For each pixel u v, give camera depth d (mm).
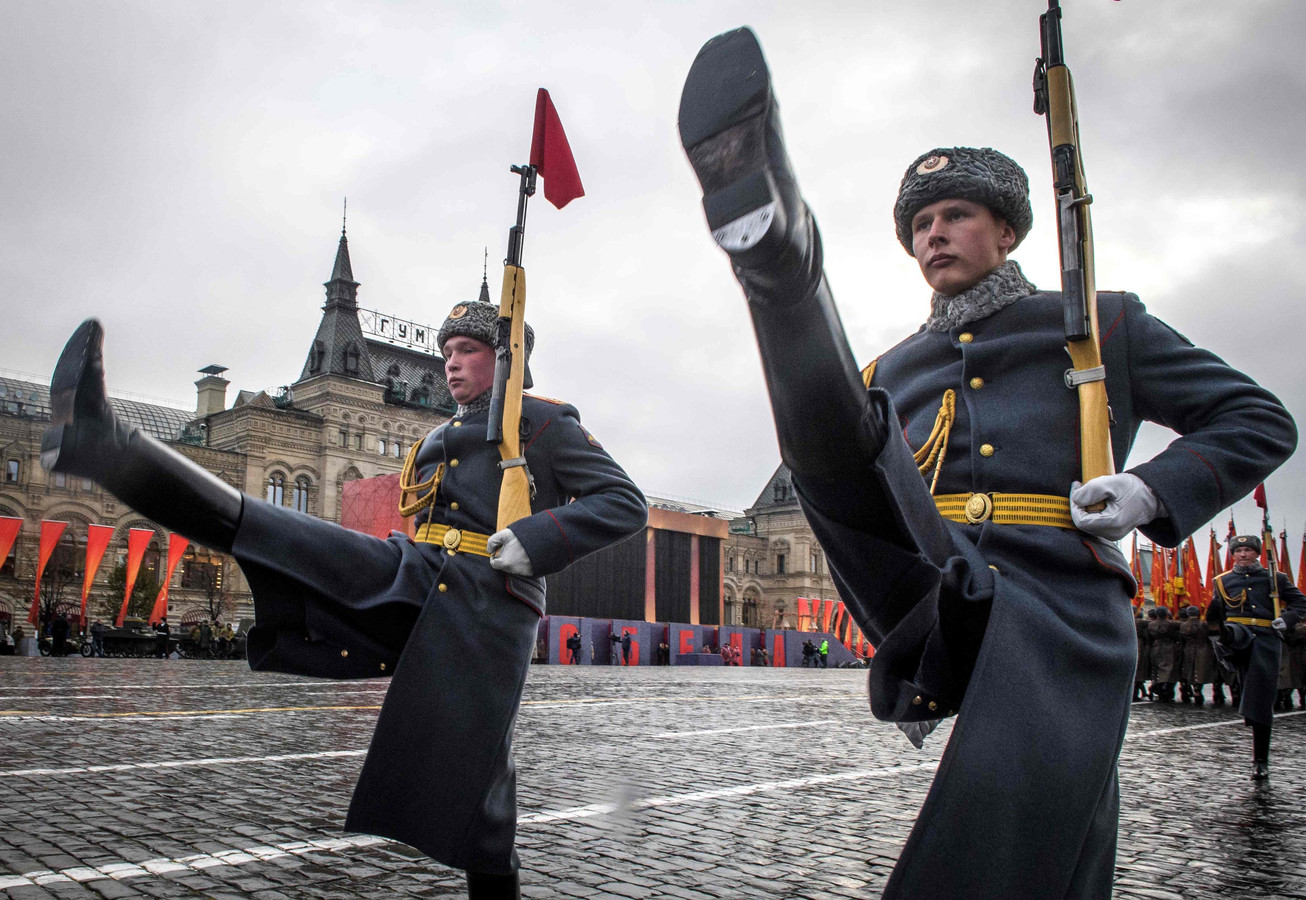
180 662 27094
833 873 3775
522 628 2588
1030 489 1851
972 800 1421
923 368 2107
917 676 1688
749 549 77250
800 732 9430
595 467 2879
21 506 46656
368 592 2498
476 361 2979
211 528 2199
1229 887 3750
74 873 3432
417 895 3297
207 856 3736
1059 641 1608
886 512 1523
